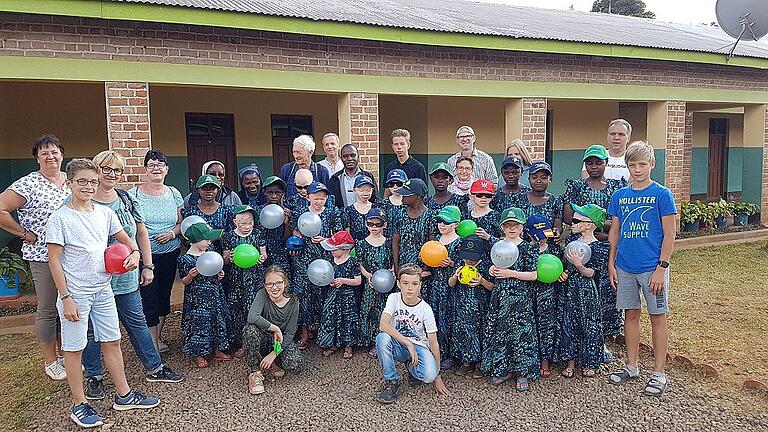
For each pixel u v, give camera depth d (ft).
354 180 18.52
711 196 51.42
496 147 36.70
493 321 14.62
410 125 35.04
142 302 15.90
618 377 14.69
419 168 19.10
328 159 20.25
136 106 20.90
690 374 15.03
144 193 15.94
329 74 24.54
